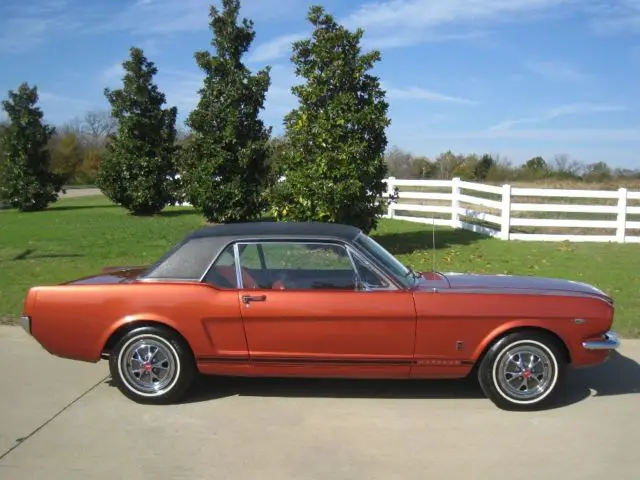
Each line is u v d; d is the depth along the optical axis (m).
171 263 5.01
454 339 4.75
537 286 5.05
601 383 5.46
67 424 4.56
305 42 12.17
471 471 3.80
